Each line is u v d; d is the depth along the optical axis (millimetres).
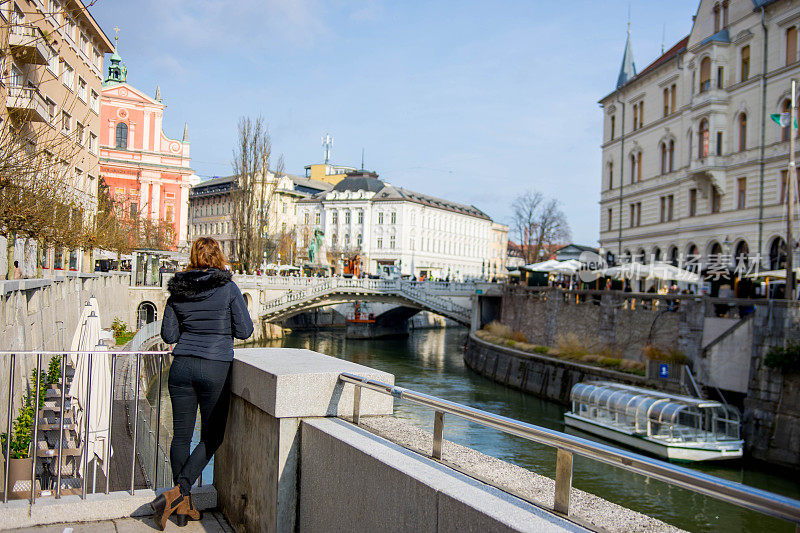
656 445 22781
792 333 22766
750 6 34250
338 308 74375
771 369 23109
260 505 4371
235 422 4945
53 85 29047
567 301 39594
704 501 16703
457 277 111500
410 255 103250
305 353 5262
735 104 35219
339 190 108375
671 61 41594
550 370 35188
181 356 4449
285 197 108062
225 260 4844
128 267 48594
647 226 44188
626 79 51156
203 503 5215
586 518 2498
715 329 27047
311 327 70812
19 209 14844
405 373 43750
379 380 4121
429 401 3340
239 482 4801
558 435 2570
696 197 38719
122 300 41469
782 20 32062
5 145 13156
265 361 4719
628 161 47562
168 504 4500
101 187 48875
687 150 39094
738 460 22828
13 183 13828
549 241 78688
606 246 50344
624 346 33531
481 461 3256
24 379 13953
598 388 27141
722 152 35781
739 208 34469
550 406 32969
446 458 3303
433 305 57031
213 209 108375
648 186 44344
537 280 51625
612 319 34656
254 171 59688
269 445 4254
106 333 14672
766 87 32969
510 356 39594
